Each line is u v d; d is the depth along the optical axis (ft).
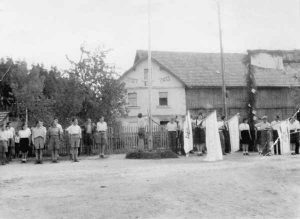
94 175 48.42
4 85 145.59
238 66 181.57
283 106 179.73
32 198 35.22
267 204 31.76
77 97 103.91
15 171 56.03
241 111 172.65
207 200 33.04
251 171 46.57
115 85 117.08
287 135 74.43
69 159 77.92
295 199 33.32
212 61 181.78
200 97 168.96
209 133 64.34
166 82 166.91
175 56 180.55
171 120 82.64
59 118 103.96
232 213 29.22
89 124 90.68
